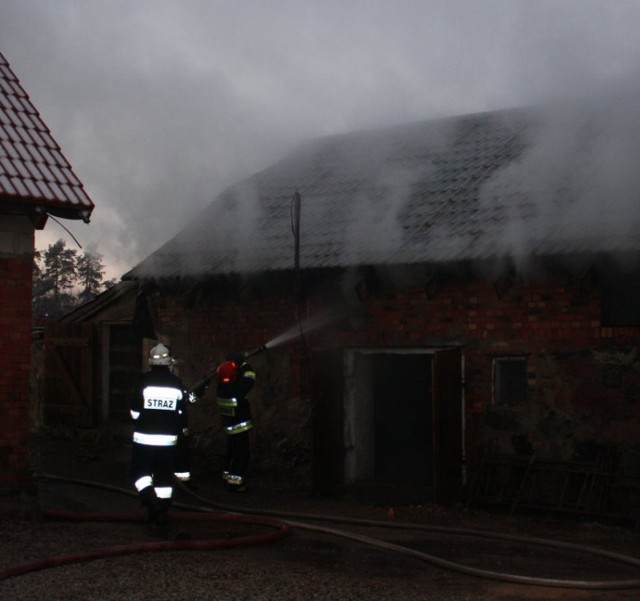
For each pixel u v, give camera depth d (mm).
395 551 7918
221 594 6109
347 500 11016
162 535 8266
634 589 6746
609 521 9766
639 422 9828
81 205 8648
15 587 6145
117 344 15484
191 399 10672
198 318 13406
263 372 12656
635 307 9914
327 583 6598
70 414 15586
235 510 10008
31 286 8852
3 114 9164
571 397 10234
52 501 10188
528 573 7328
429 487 11648
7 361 8656
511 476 10492
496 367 10859
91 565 6793
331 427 11508
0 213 8648
